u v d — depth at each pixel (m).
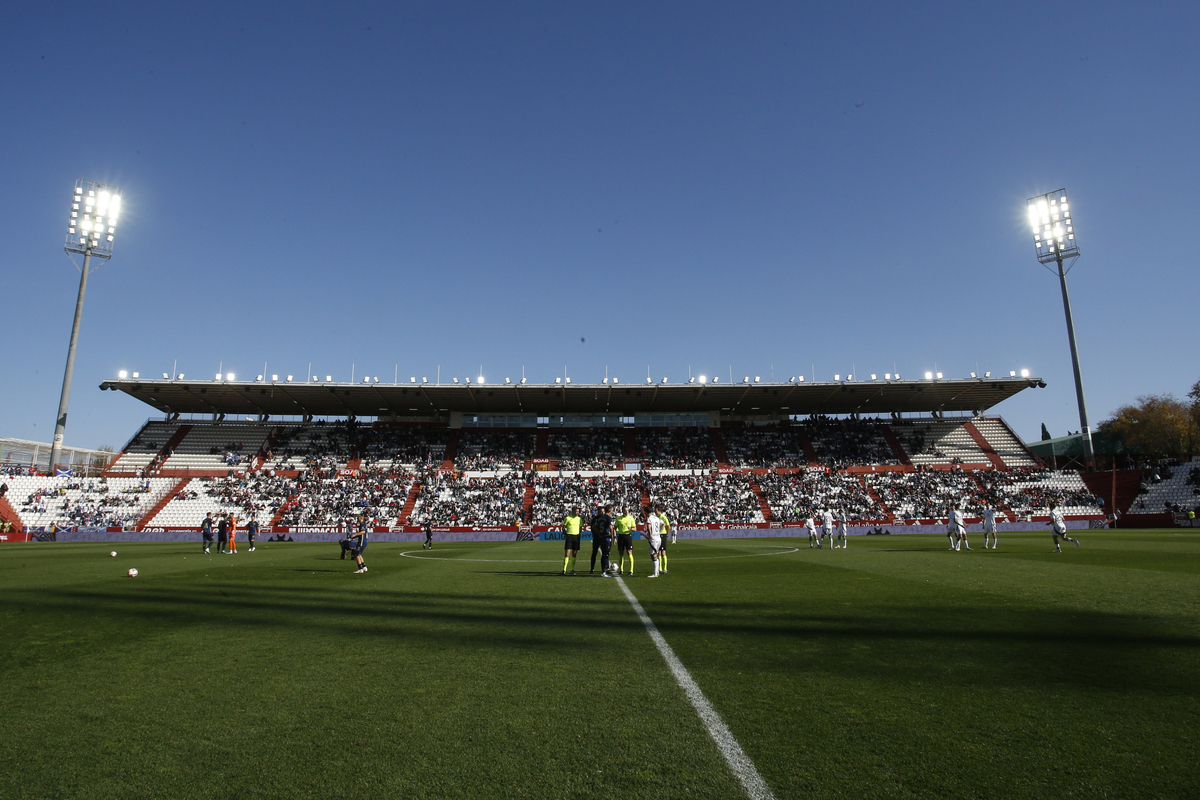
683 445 65.75
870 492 56.91
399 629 8.93
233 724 5.05
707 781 3.94
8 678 6.44
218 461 60.03
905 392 61.66
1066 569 16.33
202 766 4.25
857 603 10.92
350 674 6.48
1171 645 7.36
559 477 59.88
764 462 62.88
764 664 6.71
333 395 61.00
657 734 4.73
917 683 5.94
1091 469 54.72
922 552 24.41
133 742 4.69
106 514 50.47
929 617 9.39
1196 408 60.44
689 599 11.78
